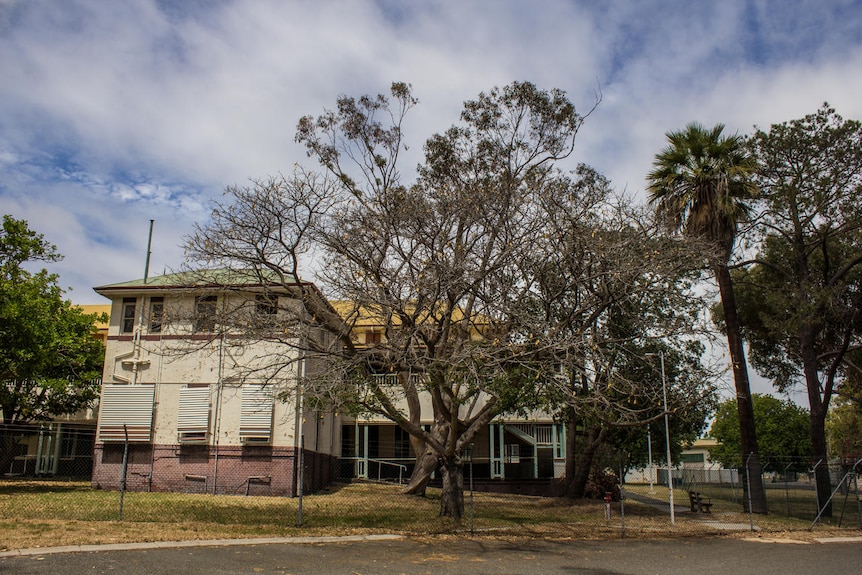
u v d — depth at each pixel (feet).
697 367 79.05
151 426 83.35
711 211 81.76
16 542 40.32
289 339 66.74
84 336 100.73
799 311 86.43
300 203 57.11
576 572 40.42
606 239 59.16
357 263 57.36
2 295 75.46
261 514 61.21
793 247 95.30
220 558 39.58
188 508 62.44
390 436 116.57
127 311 87.61
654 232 62.95
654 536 61.36
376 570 38.29
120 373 85.20
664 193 85.61
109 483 82.69
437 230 58.54
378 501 78.79
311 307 57.26
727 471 145.48
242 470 81.87
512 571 39.86
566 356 55.26
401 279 55.67
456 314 77.15
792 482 145.79
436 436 65.62
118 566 35.68
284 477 81.20
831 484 93.56
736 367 78.59
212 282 59.36
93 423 106.32
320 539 49.08
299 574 36.27
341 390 52.85
